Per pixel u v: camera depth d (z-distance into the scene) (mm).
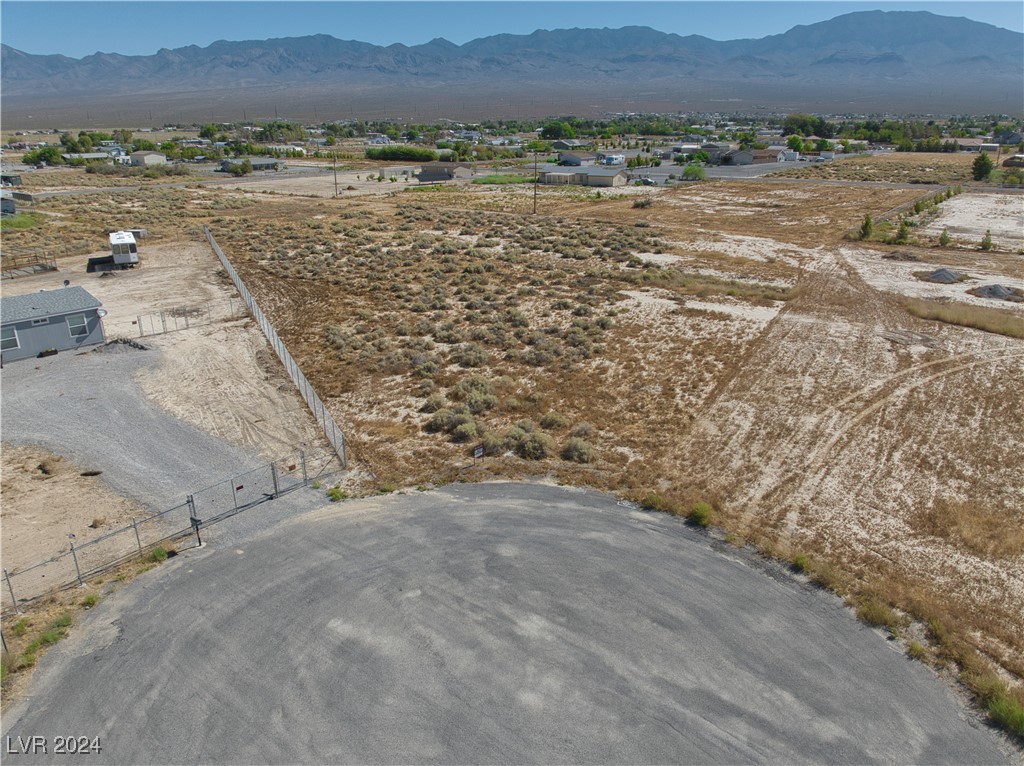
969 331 41000
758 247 67000
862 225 75938
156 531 21672
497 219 84000
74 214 85500
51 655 16625
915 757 13984
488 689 15508
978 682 15570
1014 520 22219
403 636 17000
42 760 13938
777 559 20016
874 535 21359
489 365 36312
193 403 31344
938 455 26406
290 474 25078
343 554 20219
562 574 19219
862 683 15711
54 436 27984
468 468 25203
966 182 114875
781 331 41000
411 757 13969
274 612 17891
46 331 36875
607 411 30531
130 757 14023
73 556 19625
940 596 18625
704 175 127938
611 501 23078
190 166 159375
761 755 14008
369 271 56875
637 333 41062
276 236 71875
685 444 27281
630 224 80688
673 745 14211
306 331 42188
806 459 26094
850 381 33500
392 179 133000
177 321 43562
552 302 47812
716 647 16672
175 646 16812
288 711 15000
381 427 29047
